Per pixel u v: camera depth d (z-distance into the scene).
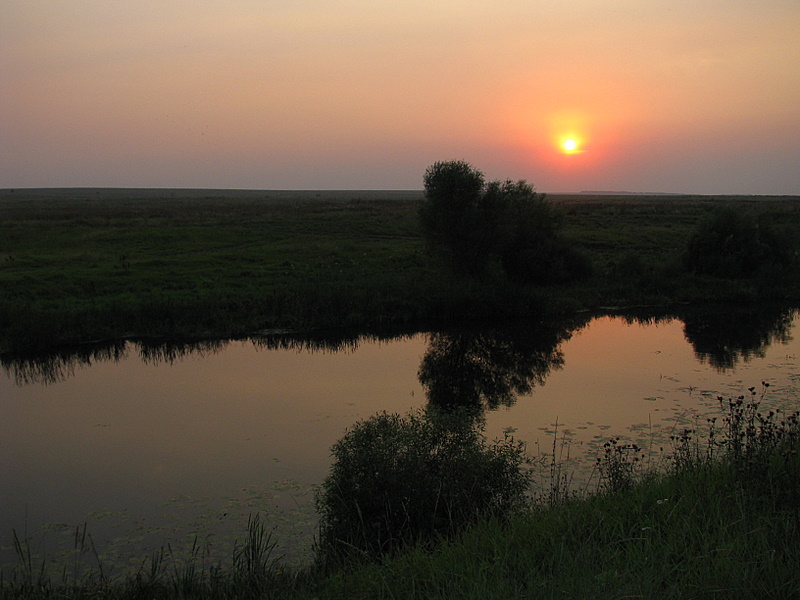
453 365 18.36
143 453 11.45
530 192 32.19
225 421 13.27
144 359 19.00
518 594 4.22
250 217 54.81
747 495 5.66
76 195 186.50
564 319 24.77
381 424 8.37
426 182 29.78
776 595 3.91
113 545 8.06
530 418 12.79
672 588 4.06
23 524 8.72
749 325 23.30
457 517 7.18
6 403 14.66
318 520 8.66
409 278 28.30
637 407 13.44
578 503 6.60
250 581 6.39
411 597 4.68
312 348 20.64
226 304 23.45
